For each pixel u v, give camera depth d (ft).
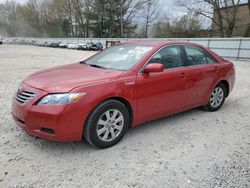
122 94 10.98
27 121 9.92
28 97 10.05
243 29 115.75
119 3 176.04
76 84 10.02
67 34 227.81
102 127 10.75
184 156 10.58
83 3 193.67
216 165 9.97
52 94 9.64
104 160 10.05
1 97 18.79
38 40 208.74
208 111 16.88
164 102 12.96
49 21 247.50
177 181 8.86
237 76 35.65
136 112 11.80
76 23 212.64
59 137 9.71
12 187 8.21
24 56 64.49
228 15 112.88
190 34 127.75
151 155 10.57
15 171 9.09
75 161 9.89
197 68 14.73
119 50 14.10
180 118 15.33
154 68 11.62
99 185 8.50
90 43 128.77
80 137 10.20
